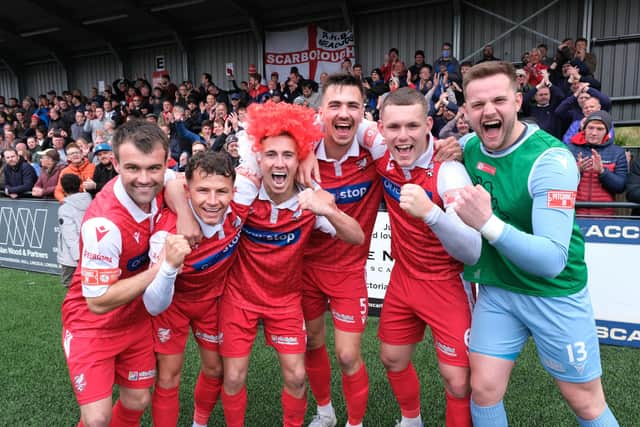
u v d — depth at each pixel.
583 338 1.92
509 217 1.98
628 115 9.11
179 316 2.26
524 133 1.94
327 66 11.68
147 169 1.85
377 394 3.09
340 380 3.29
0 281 5.91
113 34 14.12
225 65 13.27
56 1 12.08
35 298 5.14
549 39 9.55
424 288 2.29
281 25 12.00
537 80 7.95
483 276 2.07
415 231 2.25
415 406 2.55
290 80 10.27
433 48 10.66
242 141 2.24
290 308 2.37
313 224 2.32
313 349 2.67
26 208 6.43
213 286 2.31
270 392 3.12
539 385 3.12
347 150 2.44
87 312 2.07
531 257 1.70
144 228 2.01
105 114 11.20
